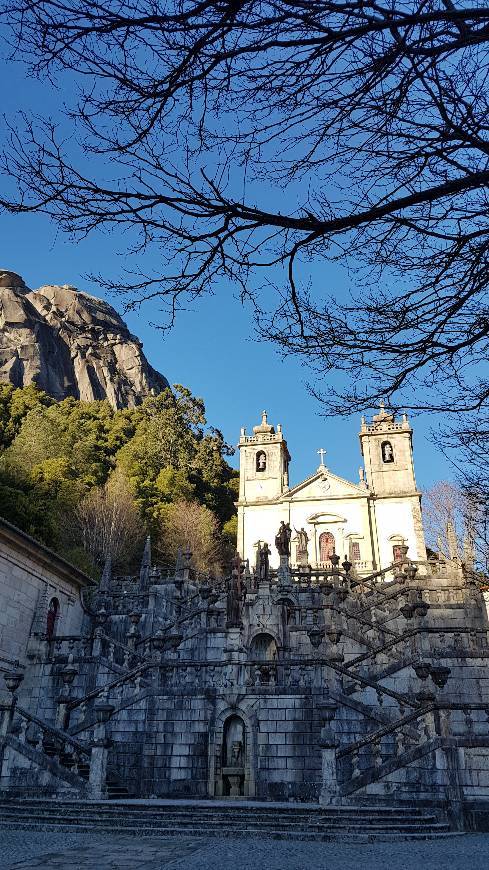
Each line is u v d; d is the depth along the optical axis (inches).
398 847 372.8
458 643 827.4
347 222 196.7
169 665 717.9
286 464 2432.3
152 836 420.5
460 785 488.1
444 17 159.6
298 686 676.7
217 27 168.6
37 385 3061.0
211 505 2600.9
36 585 946.7
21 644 879.7
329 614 976.3
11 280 3585.1
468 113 184.7
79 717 711.7
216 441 2970.0
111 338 3671.3
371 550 2020.2
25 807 488.4
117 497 2032.5
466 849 357.7
